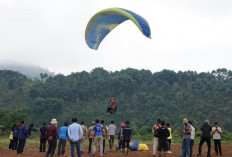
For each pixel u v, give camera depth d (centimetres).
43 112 14525
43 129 1803
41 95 15750
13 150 1859
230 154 1731
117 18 1723
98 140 1598
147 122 14050
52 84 17000
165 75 18150
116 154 1712
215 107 15088
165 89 16988
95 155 1631
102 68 18888
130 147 1920
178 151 1911
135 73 17950
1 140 2675
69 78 17600
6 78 17988
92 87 16338
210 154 1727
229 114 14512
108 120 14088
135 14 1631
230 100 15638
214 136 1678
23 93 16125
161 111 14675
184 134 1425
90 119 14138
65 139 1559
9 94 16125
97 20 1723
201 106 15125
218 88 16475
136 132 4150
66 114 14475
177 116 14450
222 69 18538
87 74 18188
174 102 15650
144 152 1848
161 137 1348
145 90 16725
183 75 18200
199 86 17025
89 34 1795
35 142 2570
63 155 1570
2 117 5334
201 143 1616
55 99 14712
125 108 15088
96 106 15112
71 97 15750
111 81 16650
